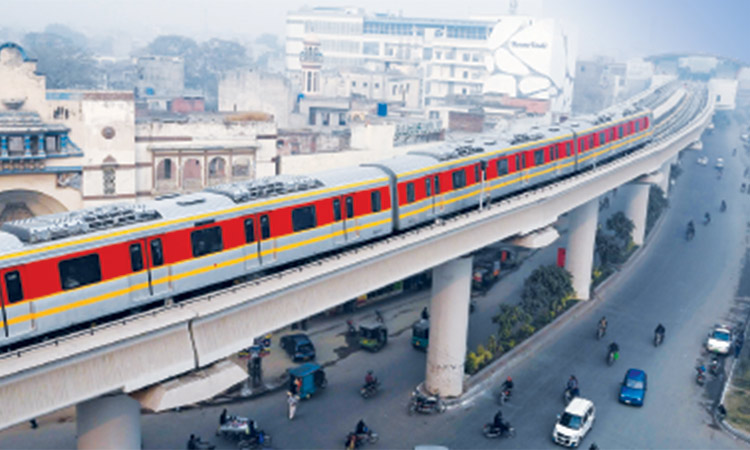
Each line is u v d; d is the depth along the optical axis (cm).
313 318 5588
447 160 3969
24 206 4209
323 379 4356
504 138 4762
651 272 7338
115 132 4312
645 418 4275
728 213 9988
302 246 3044
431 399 4159
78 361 2081
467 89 17725
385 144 6031
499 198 4572
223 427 3662
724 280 7188
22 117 3975
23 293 2080
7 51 3950
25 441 3603
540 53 16250
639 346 5416
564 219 9306
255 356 4331
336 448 3703
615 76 19588
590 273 6375
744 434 4109
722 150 15300
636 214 8094
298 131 6419
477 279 6450
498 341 5131
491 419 4156
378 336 5056
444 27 19488
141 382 2270
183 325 2378
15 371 1888
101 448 2564
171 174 4712
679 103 12431
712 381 4875
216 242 2669
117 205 2483
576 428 3903
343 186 3241
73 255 2203
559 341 5416
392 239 3281
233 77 9588
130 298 2389
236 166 5009
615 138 6172
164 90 12744
